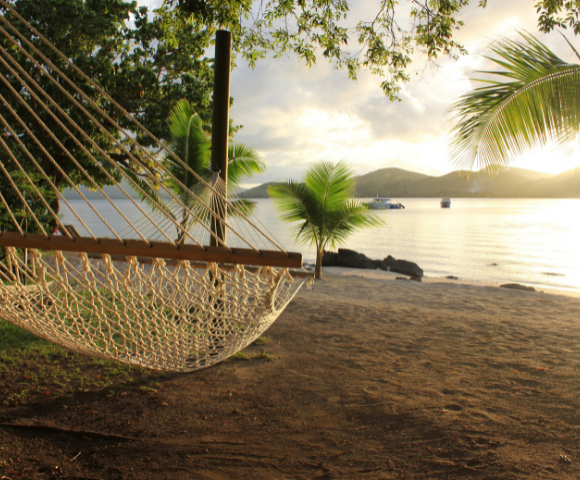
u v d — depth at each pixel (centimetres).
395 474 218
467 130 502
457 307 658
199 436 262
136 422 278
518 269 1766
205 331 285
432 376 356
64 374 352
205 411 295
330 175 1016
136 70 1072
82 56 1020
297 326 528
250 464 231
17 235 207
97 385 334
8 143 920
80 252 217
